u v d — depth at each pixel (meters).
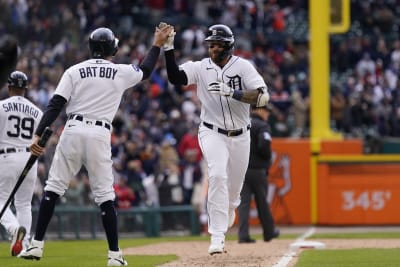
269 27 106.62
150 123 80.44
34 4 87.25
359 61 100.88
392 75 98.81
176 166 64.50
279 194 64.25
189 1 106.06
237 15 105.88
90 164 30.48
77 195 61.12
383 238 49.16
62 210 56.94
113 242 30.66
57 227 56.84
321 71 66.38
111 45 31.05
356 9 109.31
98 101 30.42
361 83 96.19
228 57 32.94
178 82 33.03
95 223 57.91
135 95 83.31
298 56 101.06
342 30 65.56
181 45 95.31
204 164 64.06
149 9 104.06
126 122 77.62
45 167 59.41
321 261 32.78
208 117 33.06
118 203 63.75
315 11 65.81
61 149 30.59
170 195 63.34
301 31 109.31
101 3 97.69
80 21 89.38
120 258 30.75
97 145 30.33
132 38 91.88
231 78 32.75
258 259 33.66
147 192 66.88
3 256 37.44
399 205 63.94
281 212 64.25
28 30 85.56
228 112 32.72
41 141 30.48
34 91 77.50
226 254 36.59
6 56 33.00
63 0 90.19
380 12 108.75
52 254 39.34
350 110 86.25
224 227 32.38
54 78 80.31
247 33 102.12
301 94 92.12
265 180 43.94
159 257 35.84
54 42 85.69
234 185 34.28
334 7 65.38
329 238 49.47
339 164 64.25
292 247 40.78
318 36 66.00
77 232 57.22
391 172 64.19
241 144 33.25
